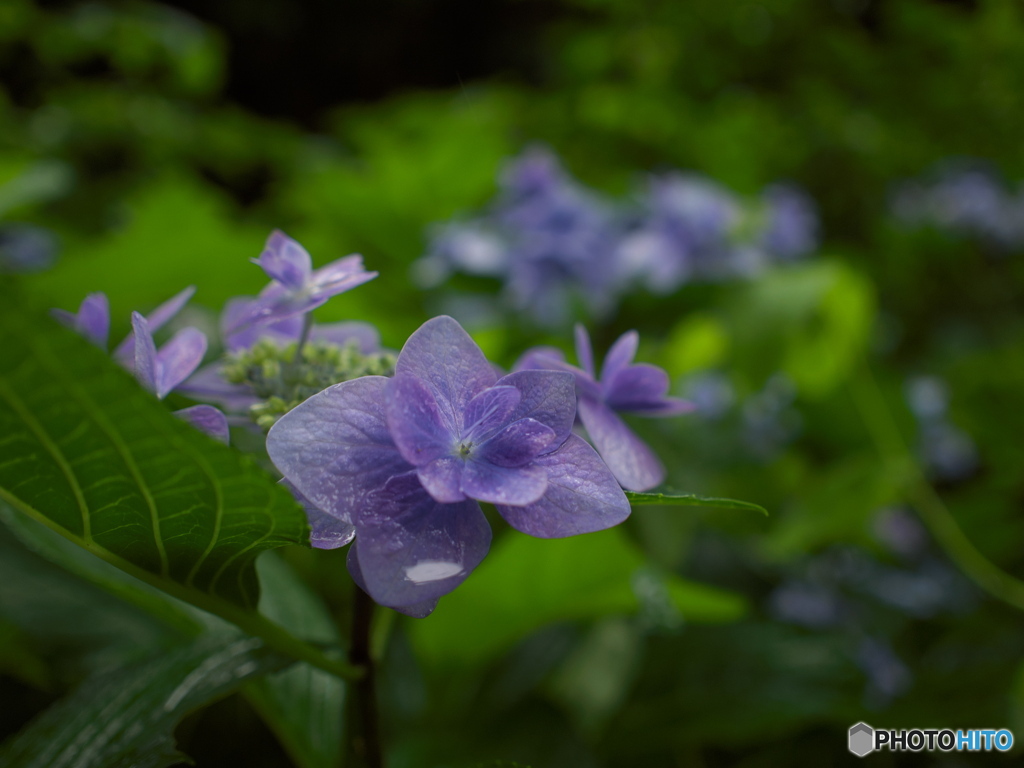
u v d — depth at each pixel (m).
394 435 0.10
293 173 0.65
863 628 0.35
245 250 0.36
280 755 0.27
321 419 0.11
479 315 0.41
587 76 0.72
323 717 0.18
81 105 0.68
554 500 0.11
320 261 0.40
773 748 0.31
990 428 0.41
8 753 0.15
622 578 0.22
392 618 0.16
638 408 0.14
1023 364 0.41
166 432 0.09
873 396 0.39
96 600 0.26
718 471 0.36
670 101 0.64
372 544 0.10
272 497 0.10
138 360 0.12
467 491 0.10
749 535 0.37
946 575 0.41
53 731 0.15
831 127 0.64
